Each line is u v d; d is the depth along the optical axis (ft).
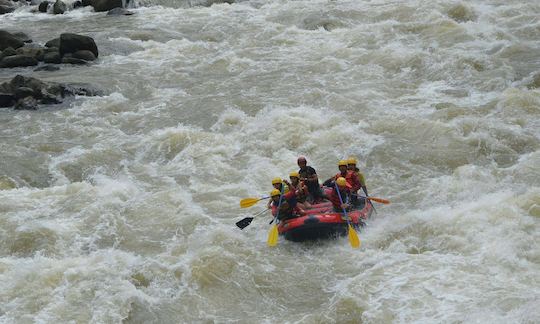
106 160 94.12
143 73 131.44
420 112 100.94
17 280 63.52
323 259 66.59
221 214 77.82
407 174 84.94
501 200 71.51
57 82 124.57
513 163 84.89
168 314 59.47
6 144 99.35
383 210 76.64
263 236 72.08
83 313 58.85
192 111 110.32
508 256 61.87
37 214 78.13
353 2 167.43
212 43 148.97
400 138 93.35
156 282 63.57
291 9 169.37
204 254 67.15
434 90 110.11
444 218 69.72
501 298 54.95
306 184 73.77
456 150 88.79
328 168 87.92
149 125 106.01
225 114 105.40
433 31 137.28
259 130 99.25
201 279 63.77
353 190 74.28
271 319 58.39
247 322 58.23
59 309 59.41
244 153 93.71
